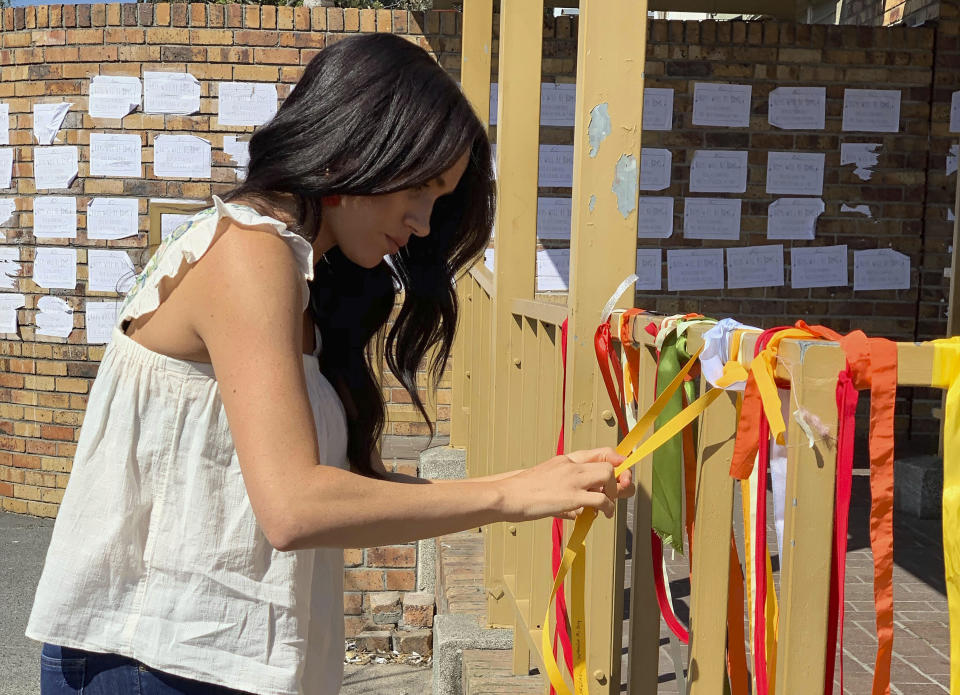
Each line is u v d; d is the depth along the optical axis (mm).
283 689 1268
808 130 6055
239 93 6020
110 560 1261
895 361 1055
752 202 6086
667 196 6062
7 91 6266
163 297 1254
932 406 5969
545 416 2605
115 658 1271
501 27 3260
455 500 1258
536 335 2816
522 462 2893
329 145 1259
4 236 6398
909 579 3607
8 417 6555
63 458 6453
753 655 1292
